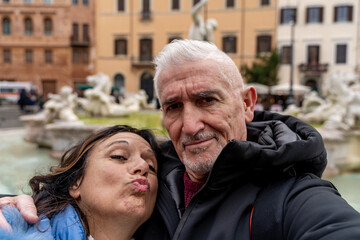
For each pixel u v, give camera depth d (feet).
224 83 1.50
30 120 9.58
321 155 1.42
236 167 1.38
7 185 5.55
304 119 9.77
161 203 1.62
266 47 37.24
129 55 40.29
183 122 1.49
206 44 1.53
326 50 35.91
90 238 1.42
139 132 1.87
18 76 41.91
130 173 1.49
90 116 11.57
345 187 5.51
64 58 41.39
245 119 1.72
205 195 1.40
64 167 1.64
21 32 41.50
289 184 1.35
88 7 40.96
